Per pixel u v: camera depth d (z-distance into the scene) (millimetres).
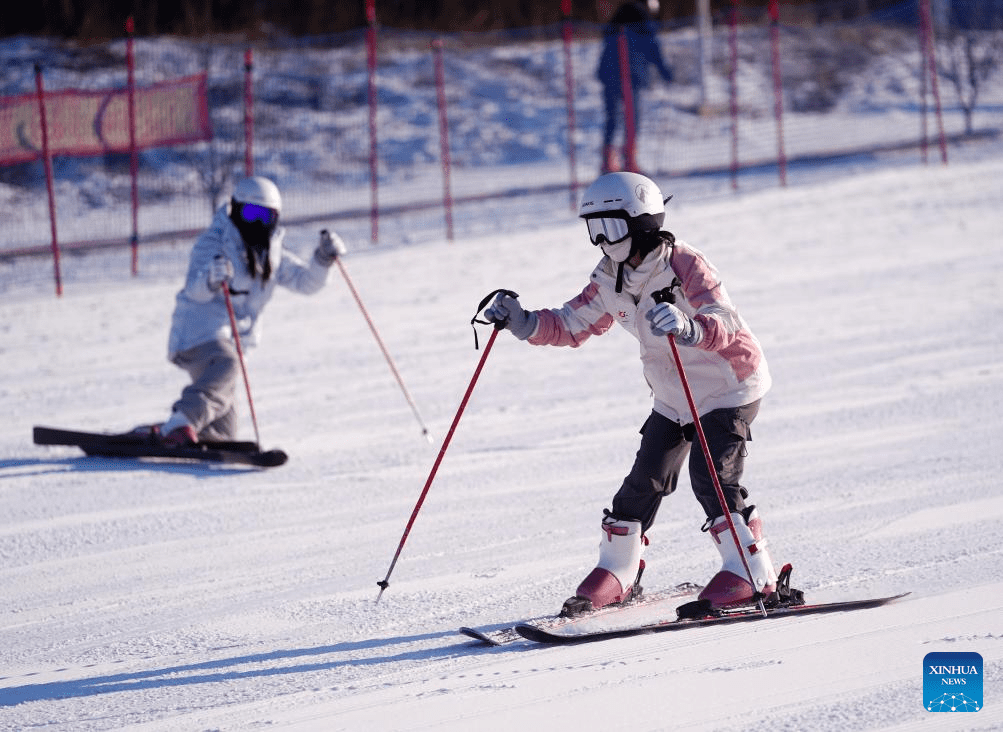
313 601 16406
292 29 84625
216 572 18047
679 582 16297
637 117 63156
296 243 52375
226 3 83438
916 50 85938
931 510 18906
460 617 15336
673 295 13648
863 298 38719
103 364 35156
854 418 25594
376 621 15398
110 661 14531
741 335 14250
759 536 14508
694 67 82625
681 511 19844
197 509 21516
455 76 80375
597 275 14625
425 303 41531
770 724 11164
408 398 25031
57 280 45969
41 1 78125
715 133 71938
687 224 52062
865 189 57125
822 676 12266
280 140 68500
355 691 12773
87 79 70188
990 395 26781
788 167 63531
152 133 49688
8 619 16438
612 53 61969
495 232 53188
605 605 14844
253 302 25266
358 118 72688
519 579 16828
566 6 58875
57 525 20797
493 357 34188
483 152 69438
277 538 19641
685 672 12562
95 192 61750
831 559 16812
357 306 41781
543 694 12195
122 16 79938
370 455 24922
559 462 23656
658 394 14867
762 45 87062
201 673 13836
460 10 89625
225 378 24938
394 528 19891
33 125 46656
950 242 46750
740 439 14391
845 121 73562
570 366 32625
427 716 11812
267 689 13078
